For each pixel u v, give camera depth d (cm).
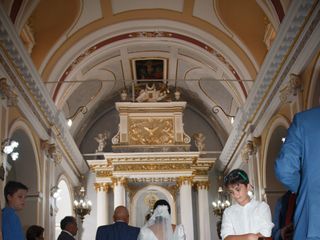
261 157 1694
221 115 2403
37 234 855
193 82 2331
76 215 2358
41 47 1596
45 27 1569
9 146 1145
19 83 1330
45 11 1516
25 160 1573
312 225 328
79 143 2505
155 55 2092
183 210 2178
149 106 2311
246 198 466
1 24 1097
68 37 1648
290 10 1112
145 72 2261
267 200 1612
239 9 1553
